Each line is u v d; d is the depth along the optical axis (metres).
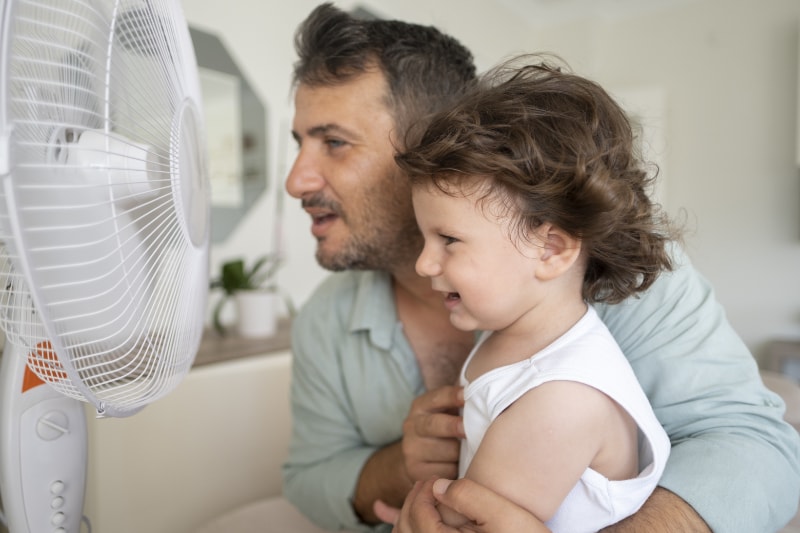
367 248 0.80
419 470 0.66
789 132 2.85
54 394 0.55
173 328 0.56
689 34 3.10
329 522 0.88
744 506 0.54
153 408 1.08
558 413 0.48
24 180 0.38
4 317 0.43
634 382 0.55
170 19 0.56
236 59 1.80
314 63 0.77
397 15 2.41
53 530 0.56
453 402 0.63
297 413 0.98
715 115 3.04
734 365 0.65
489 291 0.54
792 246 2.87
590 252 0.57
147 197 0.49
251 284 1.57
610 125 0.58
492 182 0.53
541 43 3.40
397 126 0.77
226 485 1.22
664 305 0.67
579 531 0.51
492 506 0.47
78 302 0.44
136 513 1.05
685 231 0.86
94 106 0.47
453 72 0.82
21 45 0.39
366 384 0.87
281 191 1.96
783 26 2.85
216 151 1.75
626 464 0.53
